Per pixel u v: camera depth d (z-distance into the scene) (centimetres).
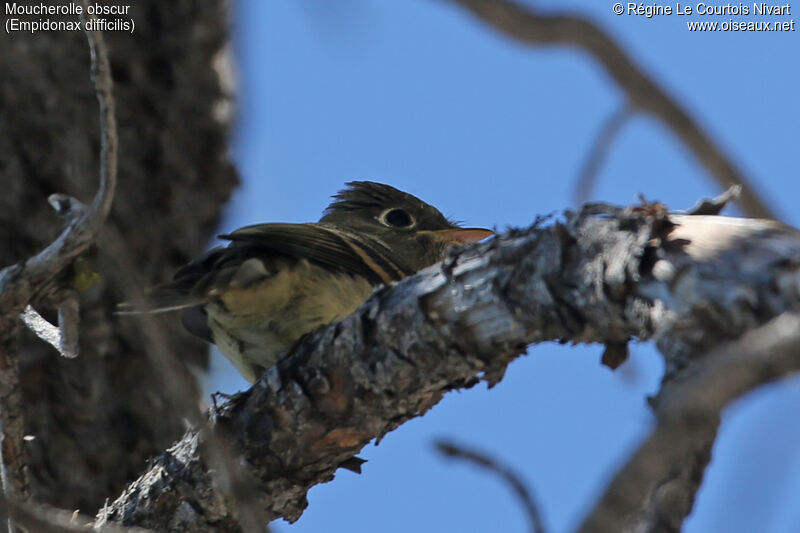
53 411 1012
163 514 776
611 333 570
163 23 1137
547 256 594
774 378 335
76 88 1073
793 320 367
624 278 539
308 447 743
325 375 716
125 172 1081
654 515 426
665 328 494
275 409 739
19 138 1043
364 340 696
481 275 631
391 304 682
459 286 643
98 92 621
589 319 577
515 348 639
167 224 1097
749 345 343
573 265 577
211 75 1162
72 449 1008
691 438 349
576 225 585
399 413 720
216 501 762
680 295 507
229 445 753
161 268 1084
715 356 346
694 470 430
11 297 673
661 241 535
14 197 1032
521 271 608
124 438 1024
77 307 714
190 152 1133
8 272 676
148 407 1038
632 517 416
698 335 483
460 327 648
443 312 653
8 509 598
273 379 740
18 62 1060
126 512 784
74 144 1032
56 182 1039
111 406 1027
